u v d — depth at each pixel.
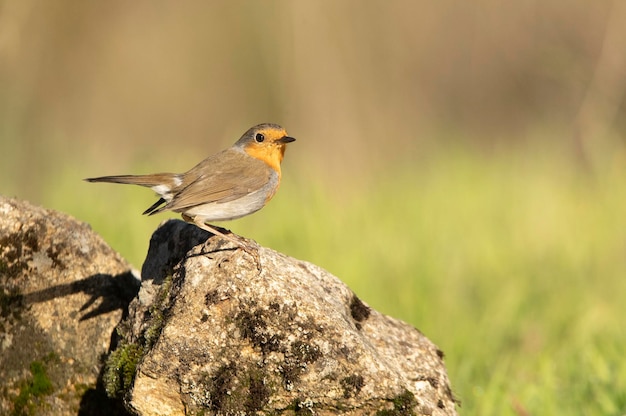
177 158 17.00
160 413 6.21
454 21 22.83
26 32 19.95
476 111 22.97
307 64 20.05
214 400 6.12
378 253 13.48
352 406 6.13
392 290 12.23
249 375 6.13
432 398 6.83
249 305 6.19
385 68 21.02
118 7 22.19
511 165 19.28
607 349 10.70
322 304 6.30
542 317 12.12
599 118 18.72
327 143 19.61
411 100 21.72
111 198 14.52
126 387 6.41
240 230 13.84
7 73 18.27
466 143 21.58
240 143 8.34
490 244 14.32
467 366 10.17
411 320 11.46
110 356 6.70
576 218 15.78
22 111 18.27
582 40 22.66
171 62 22.34
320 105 19.88
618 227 15.26
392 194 16.92
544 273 13.54
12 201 7.31
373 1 21.08
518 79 23.09
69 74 21.31
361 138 19.81
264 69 21.75
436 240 14.37
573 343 11.20
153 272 7.05
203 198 7.54
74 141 19.98
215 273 6.36
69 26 21.42
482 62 24.12
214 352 6.13
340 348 6.12
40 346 7.03
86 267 7.32
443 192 17.08
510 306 12.12
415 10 22.19
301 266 6.96
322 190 15.66
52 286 7.18
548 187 17.36
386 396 6.11
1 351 6.95
